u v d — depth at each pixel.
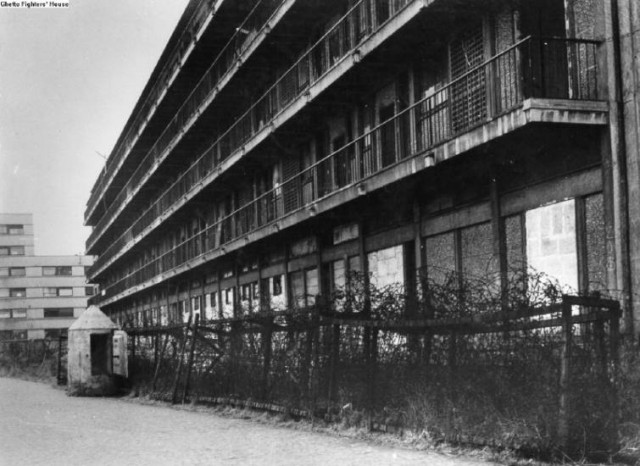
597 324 8.59
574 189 13.62
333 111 24.17
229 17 30.41
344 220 23.67
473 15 16.38
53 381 33.34
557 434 8.30
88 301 83.19
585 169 13.39
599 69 13.09
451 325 9.80
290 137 27.17
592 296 8.69
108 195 68.00
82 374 23.23
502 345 9.07
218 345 17.53
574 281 13.62
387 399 11.15
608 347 8.66
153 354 21.58
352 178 23.42
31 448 11.05
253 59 28.39
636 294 11.84
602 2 13.05
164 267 47.34
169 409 17.38
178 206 39.81
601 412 8.47
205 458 9.53
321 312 12.60
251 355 15.43
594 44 13.22
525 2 15.05
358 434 10.96
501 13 15.64
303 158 27.81
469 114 16.64
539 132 13.41
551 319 8.41
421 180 17.84
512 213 15.35
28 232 91.81
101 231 70.31
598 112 12.87
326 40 24.38
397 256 20.53
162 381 20.16
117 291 63.75
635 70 12.51
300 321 13.41
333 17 24.23
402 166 17.47
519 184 15.20
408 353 10.72
